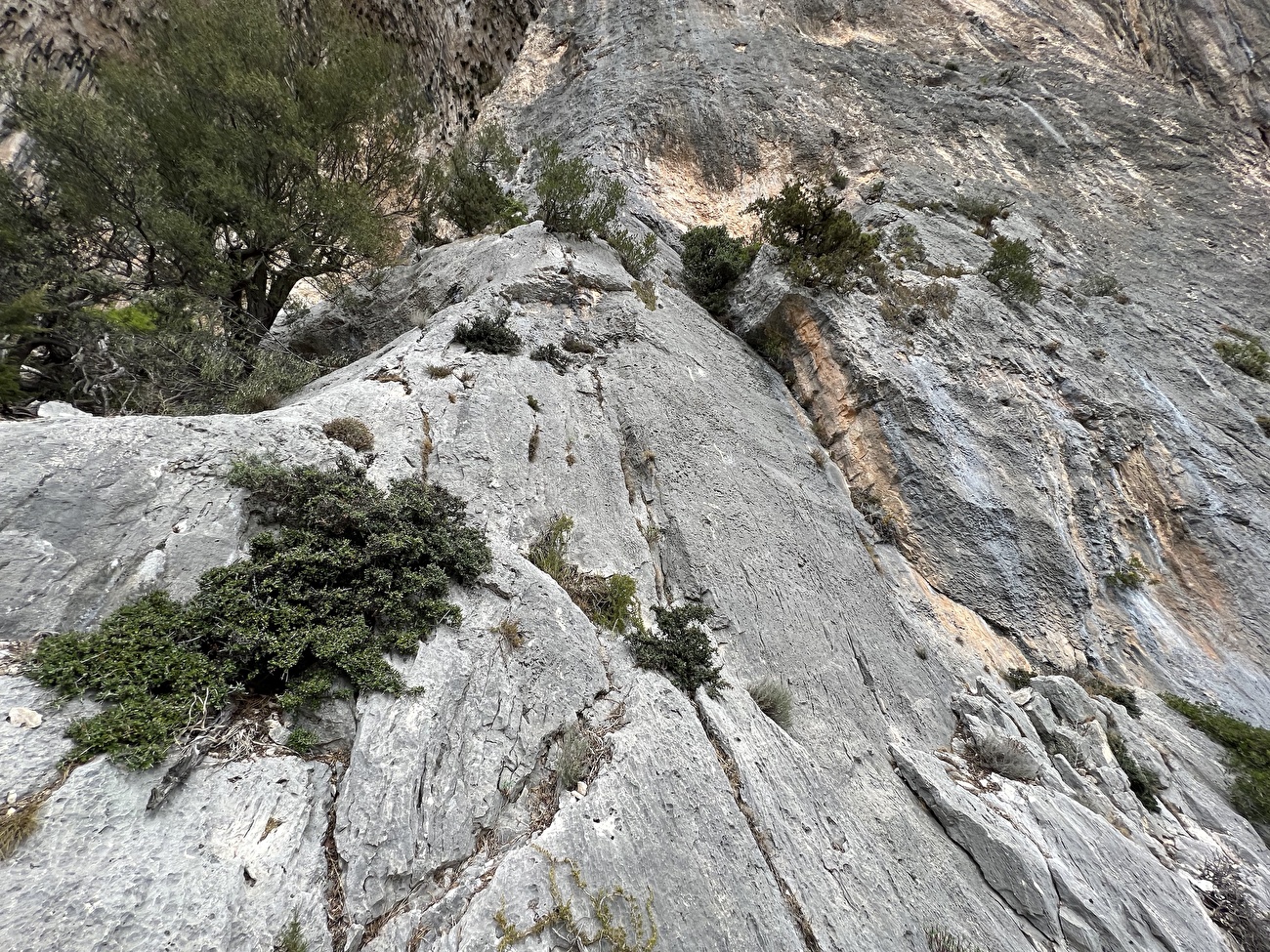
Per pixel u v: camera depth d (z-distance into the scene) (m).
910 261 15.16
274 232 10.69
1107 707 9.33
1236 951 6.32
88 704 3.44
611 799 4.40
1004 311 14.62
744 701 6.31
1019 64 24.36
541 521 7.00
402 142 12.90
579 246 12.69
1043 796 7.19
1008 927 5.63
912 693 8.33
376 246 11.78
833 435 12.73
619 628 6.27
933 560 11.10
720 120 21.08
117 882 2.86
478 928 3.42
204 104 11.00
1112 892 6.29
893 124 21.53
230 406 7.22
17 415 6.28
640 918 3.86
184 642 3.93
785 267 14.03
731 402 11.28
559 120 22.61
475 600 5.24
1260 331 16.52
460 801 4.03
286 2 12.97
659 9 25.83
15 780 2.96
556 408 8.72
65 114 8.93
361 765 3.81
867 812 6.11
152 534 4.34
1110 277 17.00
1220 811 8.30
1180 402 14.18
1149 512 12.79
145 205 9.54
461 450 6.98
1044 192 19.89
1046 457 12.40
